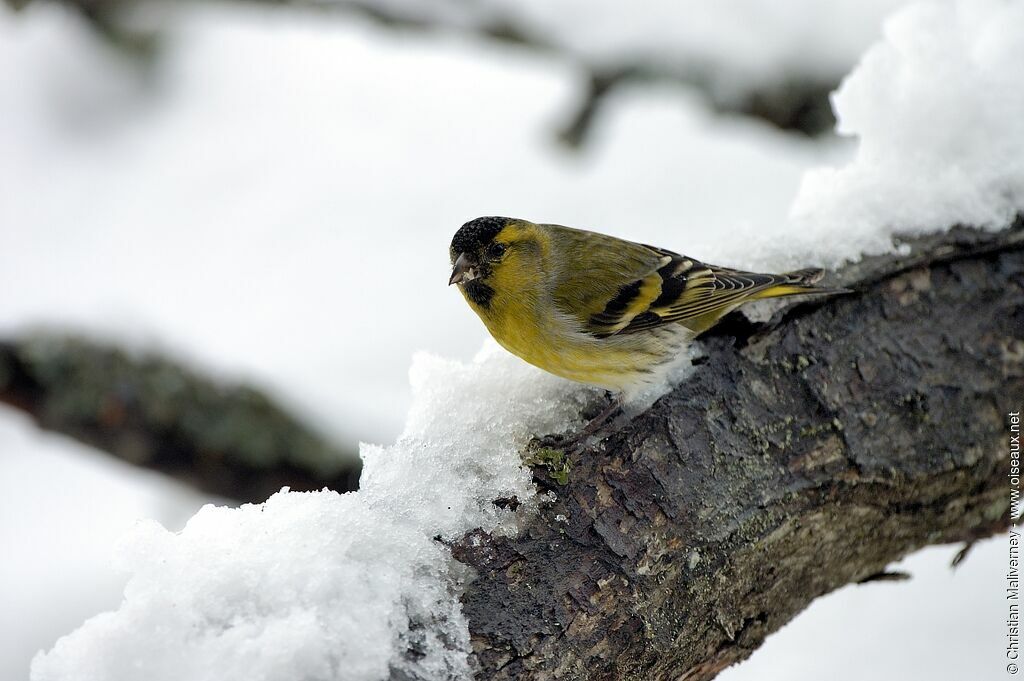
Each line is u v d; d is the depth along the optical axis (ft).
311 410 44.80
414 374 25.63
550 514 22.89
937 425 26.61
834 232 29.32
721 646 24.26
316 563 19.70
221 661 18.33
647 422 25.05
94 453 46.57
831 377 26.58
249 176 61.98
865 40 51.37
